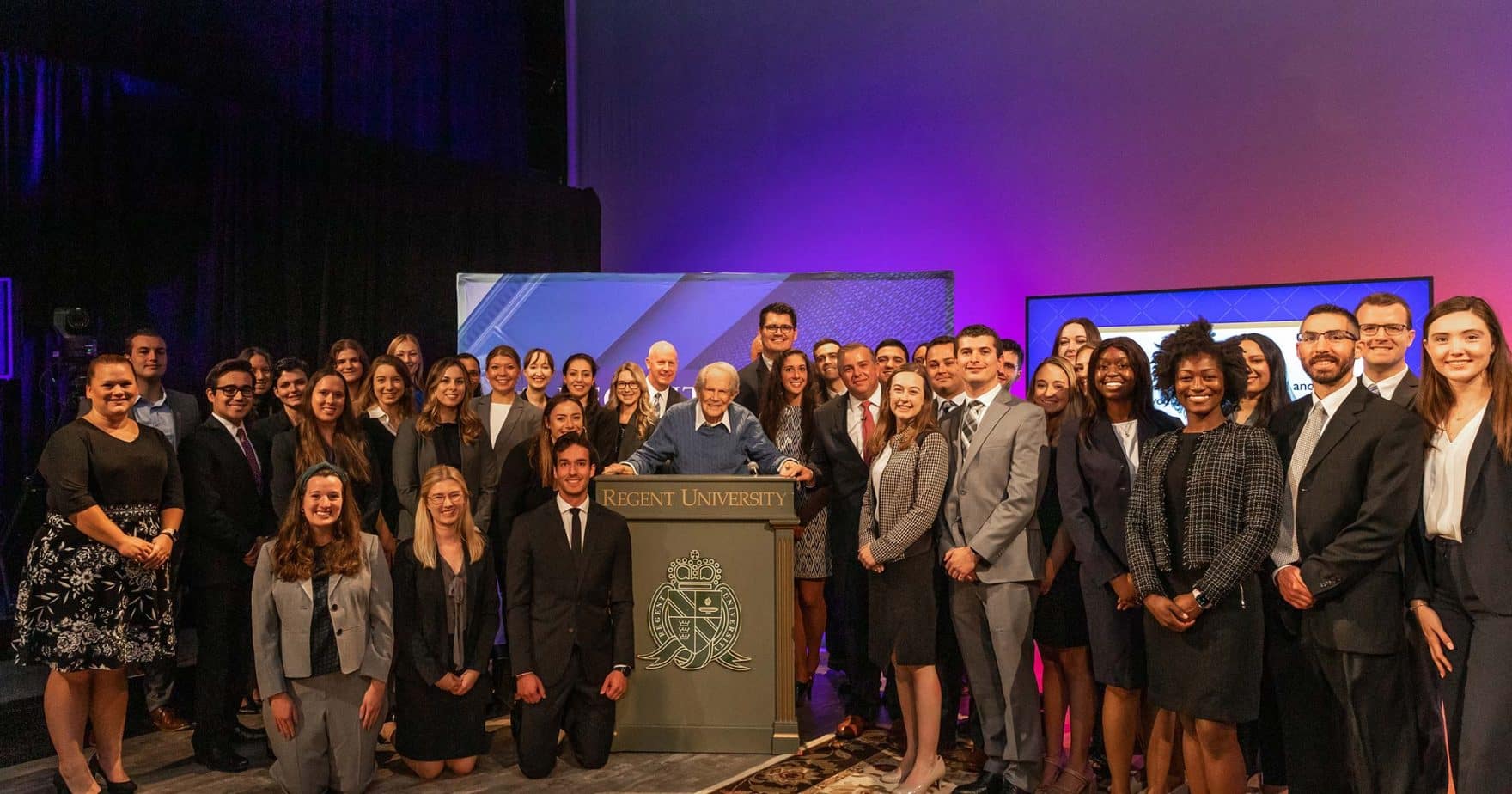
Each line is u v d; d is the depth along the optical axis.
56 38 5.13
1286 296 5.11
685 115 8.00
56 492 3.19
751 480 3.69
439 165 7.05
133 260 5.42
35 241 5.09
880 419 3.50
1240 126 5.67
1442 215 5.05
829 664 4.76
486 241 7.37
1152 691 2.82
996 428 3.27
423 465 4.05
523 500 4.01
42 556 3.22
